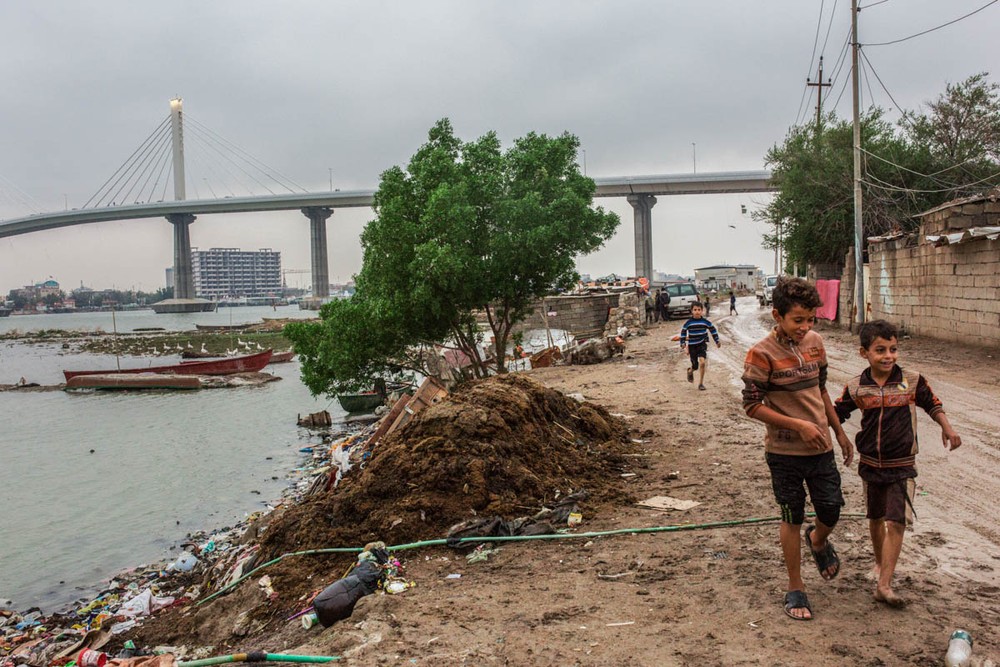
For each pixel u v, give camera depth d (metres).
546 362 27.09
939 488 7.08
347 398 27.17
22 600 10.62
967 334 18.14
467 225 20.48
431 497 7.05
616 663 3.94
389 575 5.88
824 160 34.44
